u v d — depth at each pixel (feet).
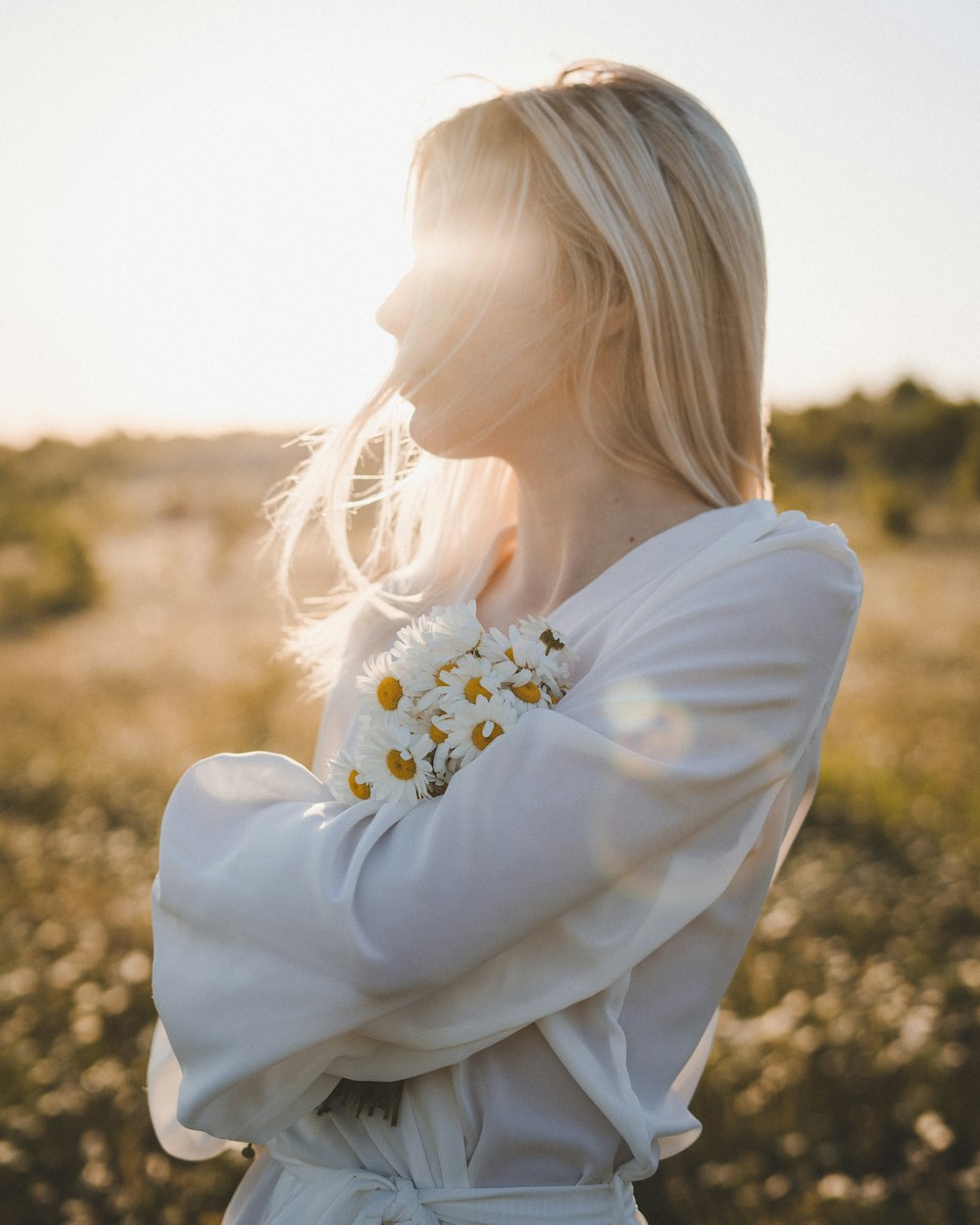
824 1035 12.24
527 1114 3.64
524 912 3.28
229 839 3.72
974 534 91.56
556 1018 3.52
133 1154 10.12
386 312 4.15
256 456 120.26
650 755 3.34
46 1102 10.91
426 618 3.89
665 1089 3.76
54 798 26.73
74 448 120.78
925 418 112.47
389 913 3.30
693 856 3.47
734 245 4.03
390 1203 3.63
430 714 3.59
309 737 33.30
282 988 3.36
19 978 14.10
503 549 4.96
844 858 20.20
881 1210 9.44
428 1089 3.69
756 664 3.42
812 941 15.66
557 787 3.29
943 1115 10.96
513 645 3.65
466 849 3.29
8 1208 9.68
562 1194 3.63
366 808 3.51
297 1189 3.95
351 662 5.05
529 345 3.96
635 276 3.84
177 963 3.56
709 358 4.06
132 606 71.10
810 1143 10.67
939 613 58.34
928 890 18.17
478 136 3.94
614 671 3.54
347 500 4.65
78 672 48.93
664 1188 9.96
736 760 3.39
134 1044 12.46
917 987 14.28
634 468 4.15
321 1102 3.82
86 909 17.37
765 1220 9.41
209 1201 9.79
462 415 4.09
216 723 35.73
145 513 105.40
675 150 3.96
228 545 89.45
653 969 3.71
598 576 4.18
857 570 3.70
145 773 29.01
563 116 3.89
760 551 3.56
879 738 31.12
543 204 3.90
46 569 74.79
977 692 39.22
